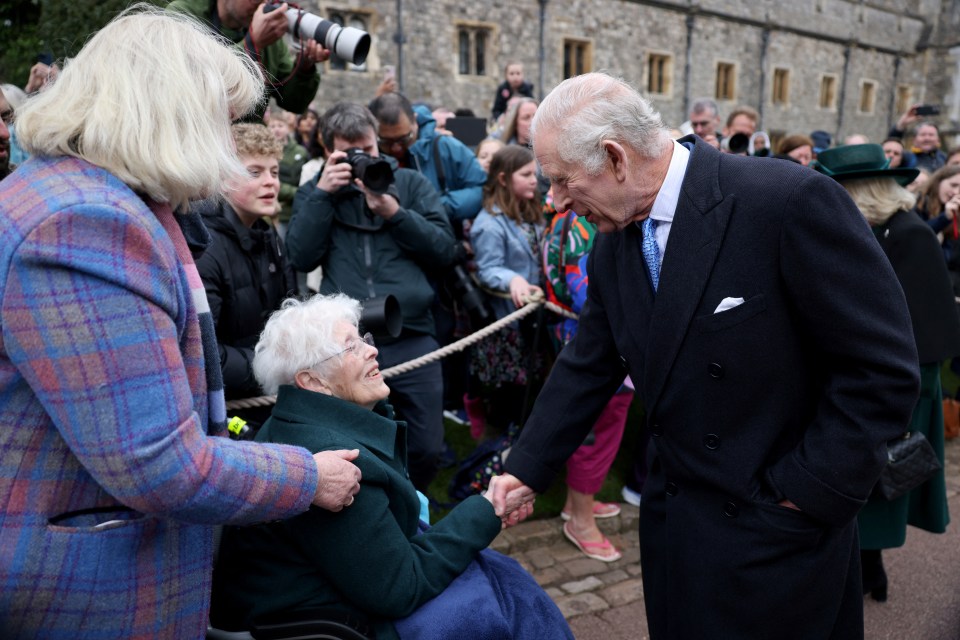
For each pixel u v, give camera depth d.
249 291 2.30
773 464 1.49
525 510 1.82
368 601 1.45
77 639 1.04
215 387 1.19
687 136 1.62
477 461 3.04
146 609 1.07
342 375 1.64
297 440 1.52
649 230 1.54
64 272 0.91
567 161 1.43
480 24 19.09
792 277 1.37
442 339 3.80
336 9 16.67
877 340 1.33
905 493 2.32
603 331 1.78
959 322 2.61
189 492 0.99
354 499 1.46
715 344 1.44
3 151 2.21
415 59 18.02
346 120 2.80
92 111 0.99
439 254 2.89
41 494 1.00
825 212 1.33
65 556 1.00
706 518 1.54
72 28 6.75
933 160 8.15
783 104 28.03
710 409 1.48
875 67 31.41
